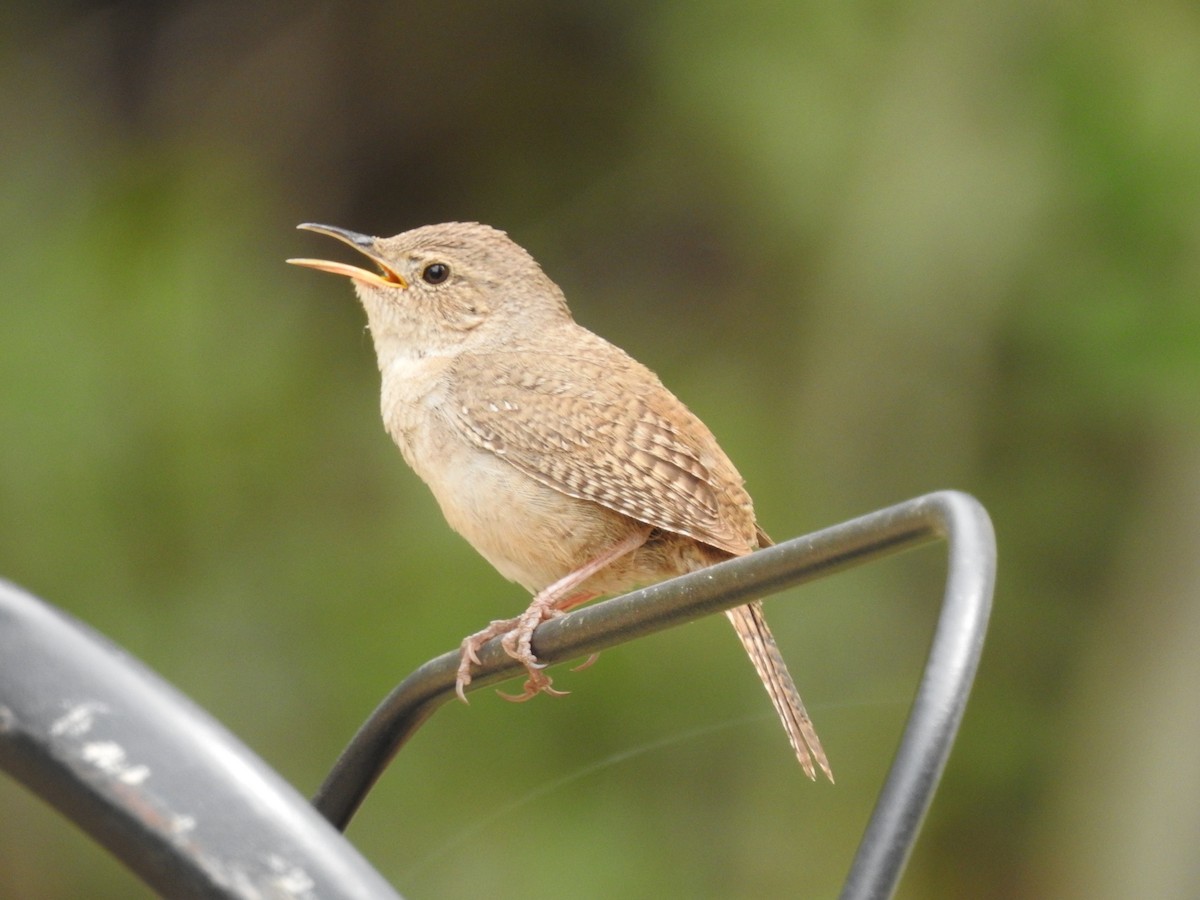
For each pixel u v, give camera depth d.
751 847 12.32
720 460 7.07
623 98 14.91
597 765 12.38
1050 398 13.90
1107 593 14.35
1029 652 14.28
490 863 12.15
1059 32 13.70
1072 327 13.60
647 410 6.91
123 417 13.20
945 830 14.09
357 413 13.62
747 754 12.54
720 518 6.74
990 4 13.74
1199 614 14.16
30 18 15.44
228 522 13.14
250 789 2.82
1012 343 13.98
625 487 6.68
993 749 14.09
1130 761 14.09
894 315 13.84
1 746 2.85
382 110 15.44
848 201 13.74
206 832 2.79
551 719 12.45
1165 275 13.59
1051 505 14.28
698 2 14.16
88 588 12.86
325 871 2.77
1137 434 14.30
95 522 12.97
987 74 13.75
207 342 13.59
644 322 14.59
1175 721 14.06
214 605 12.95
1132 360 13.51
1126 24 13.77
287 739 12.52
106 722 2.83
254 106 15.41
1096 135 13.55
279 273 14.30
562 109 15.10
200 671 12.73
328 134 15.39
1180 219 13.48
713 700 12.53
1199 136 13.50
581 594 7.05
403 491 13.26
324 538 13.15
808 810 12.44
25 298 13.48
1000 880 14.01
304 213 15.11
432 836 12.16
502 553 6.98
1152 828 13.99
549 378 6.94
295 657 12.76
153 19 15.56
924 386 13.89
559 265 14.86
